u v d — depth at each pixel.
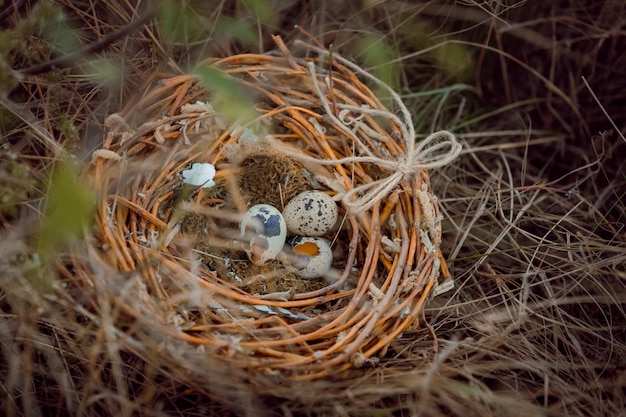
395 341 1.49
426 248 1.50
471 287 1.55
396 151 1.52
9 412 1.46
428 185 1.52
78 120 1.54
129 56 1.57
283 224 1.52
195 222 1.52
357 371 1.47
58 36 1.53
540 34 1.63
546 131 1.64
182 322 1.45
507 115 1.66
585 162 1.62
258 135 1.54
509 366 1.49
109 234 1.46
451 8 1.61
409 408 1.47
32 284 1.44
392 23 1.63
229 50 1.60
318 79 1.54
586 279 1.55
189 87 1.53
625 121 1.62
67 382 1.47
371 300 1.48
